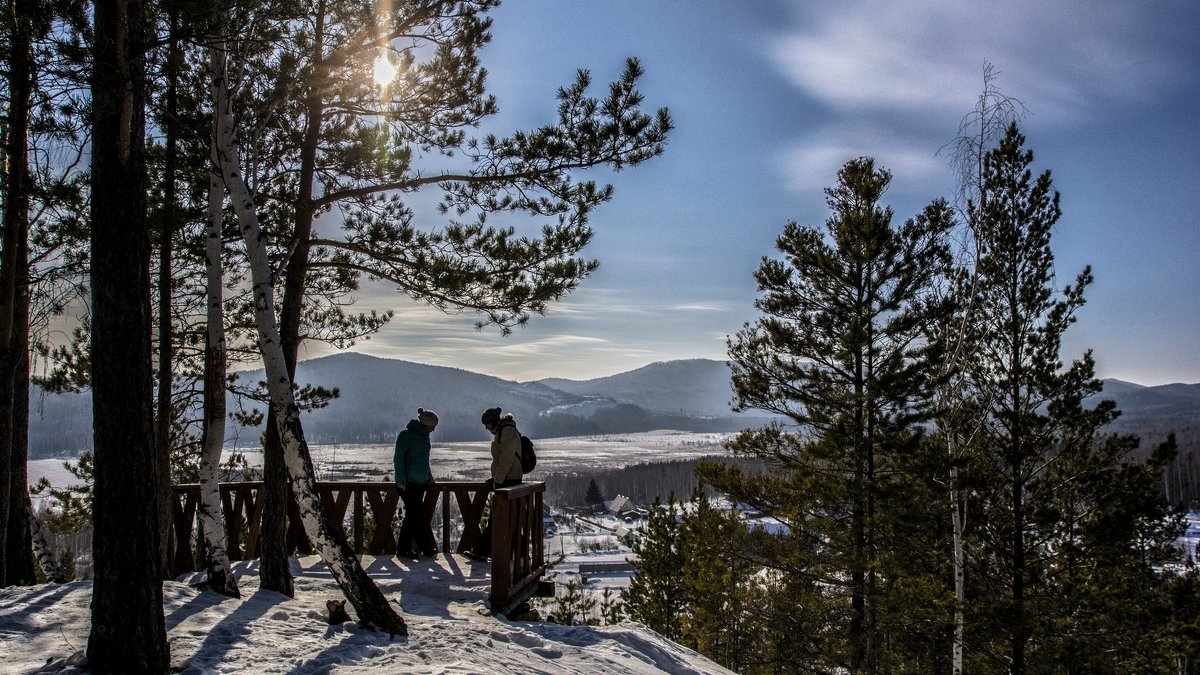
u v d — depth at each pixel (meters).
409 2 7.08
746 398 12.44
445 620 6.09
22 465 7.82
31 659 4.15
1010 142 11.10
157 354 9.64
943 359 10.64
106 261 4.16
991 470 11.19
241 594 6.29
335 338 10.97
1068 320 11.10
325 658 4.62
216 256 6.55
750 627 12.59
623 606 18.08
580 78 7.32
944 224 11.80
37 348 8.00
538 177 7.66
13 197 6.84
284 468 6.80
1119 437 11.30
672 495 17.41
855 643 11.36
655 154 7.55
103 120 4.21
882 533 11.24
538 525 8.30
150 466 4.25
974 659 11.40
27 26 4.79
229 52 5.97
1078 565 11.31
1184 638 10.40
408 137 8.58
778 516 12.16
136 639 4.09
